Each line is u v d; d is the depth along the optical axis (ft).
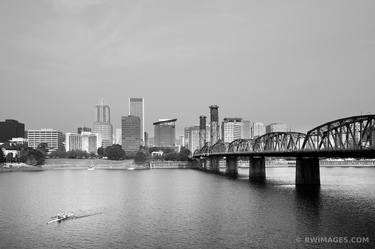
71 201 449.06
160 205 409.69
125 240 276.00
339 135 412.98
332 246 248.52
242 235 279.69
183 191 527.81
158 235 286.66
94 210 386.93
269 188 535.60
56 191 550.77
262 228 296.51
